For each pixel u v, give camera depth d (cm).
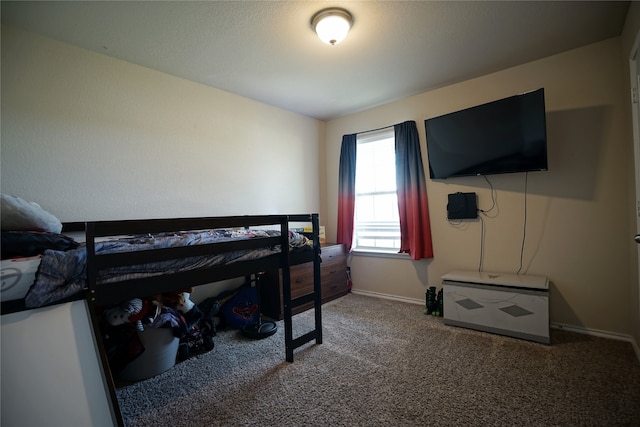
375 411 150
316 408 154
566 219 245
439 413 147
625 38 202
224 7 179
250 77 275
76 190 216
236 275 180
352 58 244
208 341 227
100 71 228
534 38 221
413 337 239
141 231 134
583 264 238
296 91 310
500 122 252
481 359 200
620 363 189
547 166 238
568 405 150
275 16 189
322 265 335
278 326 271
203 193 286
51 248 138
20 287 114
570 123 240
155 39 211
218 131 299
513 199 269
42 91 203
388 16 191
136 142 245
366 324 269
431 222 318
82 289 124
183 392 172
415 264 331
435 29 206
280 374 188
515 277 253
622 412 144
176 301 218
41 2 170
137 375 185
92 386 123
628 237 218
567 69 240
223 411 154
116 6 175
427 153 315
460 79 287
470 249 294
